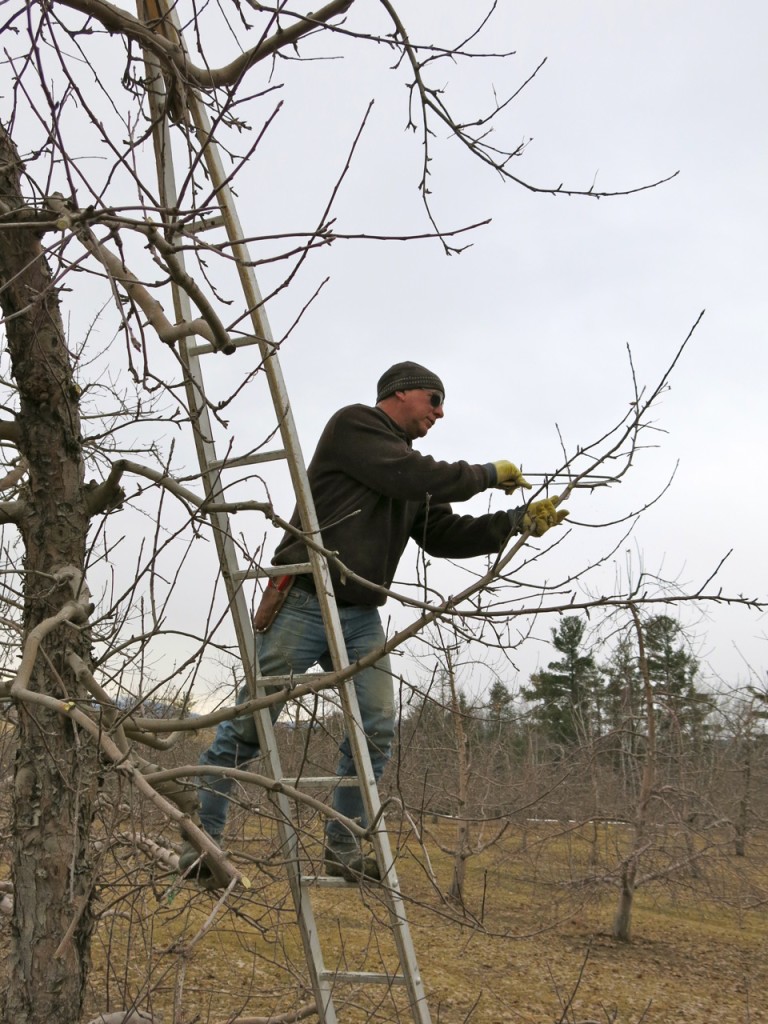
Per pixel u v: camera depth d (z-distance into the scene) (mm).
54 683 3377
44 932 3256
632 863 12039
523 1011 8930
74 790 3150
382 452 3682
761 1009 9820
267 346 3434
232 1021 4328
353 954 7117
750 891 13203
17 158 3428
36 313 3297
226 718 3297
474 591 3051
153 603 3195
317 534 3449
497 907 13047
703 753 14133
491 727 7938
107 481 3574
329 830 3701
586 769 12102
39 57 2621
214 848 2754
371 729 3768
